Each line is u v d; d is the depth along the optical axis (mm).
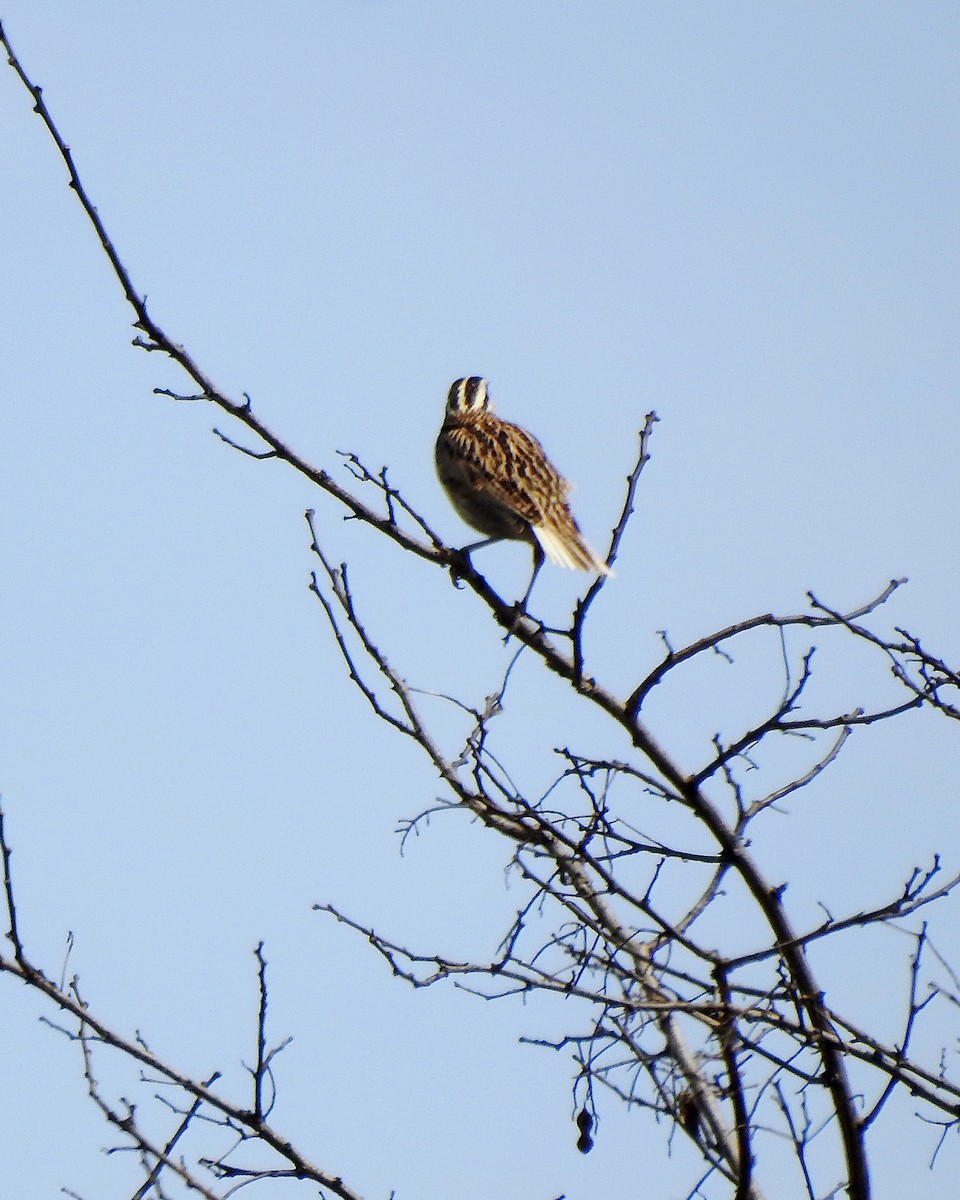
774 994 10305
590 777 11336
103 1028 10969
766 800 11508
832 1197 10797
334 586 12062
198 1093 10922
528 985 10484
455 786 11453
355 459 12383
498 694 12266
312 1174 10812
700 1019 10414
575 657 11828
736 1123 10062
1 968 10938
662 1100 10289
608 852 11398
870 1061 10383
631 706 11781
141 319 11641
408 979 10719
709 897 11898
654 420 12062
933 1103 10422
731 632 11711
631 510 11922
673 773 11797
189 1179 10656
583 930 10977
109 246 11453
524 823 11109
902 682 11656
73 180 11352
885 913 10695
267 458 12117
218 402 11914
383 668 11969
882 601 11883
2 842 10992
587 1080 10992
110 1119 10773
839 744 11758
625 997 10852
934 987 10805
